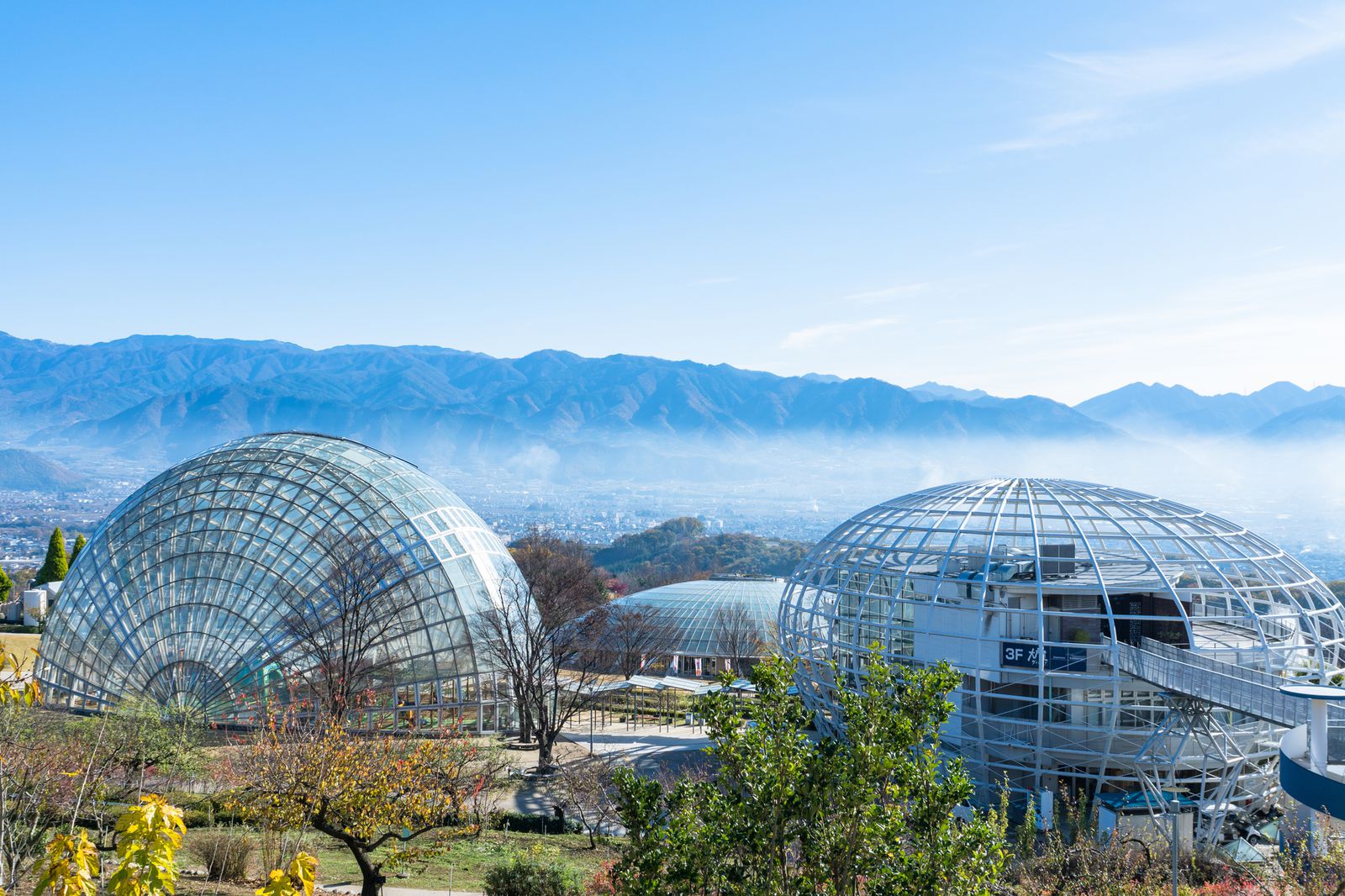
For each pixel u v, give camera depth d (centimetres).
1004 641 5266
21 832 2667
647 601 11044
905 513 6350
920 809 1822
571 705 6881
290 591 6606
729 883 1845
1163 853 4125
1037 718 5231
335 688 5741
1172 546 5650
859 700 1905
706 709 1933
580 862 4172
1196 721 4828
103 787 3303
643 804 1892
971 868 1798
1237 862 3622
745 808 1819
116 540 7106
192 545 6856
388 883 3819
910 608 5919
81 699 6600
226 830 4128
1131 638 5350
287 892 1184
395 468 7888
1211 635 5538
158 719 4928
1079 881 3388
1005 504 6038
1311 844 3716
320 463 7562
